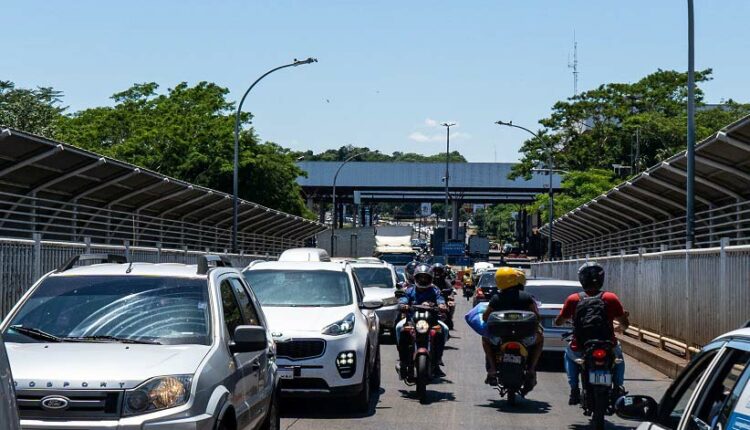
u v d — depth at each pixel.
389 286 32.28
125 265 10.63
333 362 15.27
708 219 33.22
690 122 27.62
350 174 113.81
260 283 17.45
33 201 29.09
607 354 13.36
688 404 6.33
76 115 81.50
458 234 123.75
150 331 9.40
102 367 8.27
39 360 8.40
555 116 97.38
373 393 18.33
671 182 32.56
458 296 75.69
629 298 29.83
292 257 29.58
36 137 23.03
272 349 11.72
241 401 9.66
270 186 79.69
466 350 27.62
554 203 85.12
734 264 18.34
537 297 23.19
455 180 113.00
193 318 9.58
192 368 8.52
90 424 7.91
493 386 18.06
